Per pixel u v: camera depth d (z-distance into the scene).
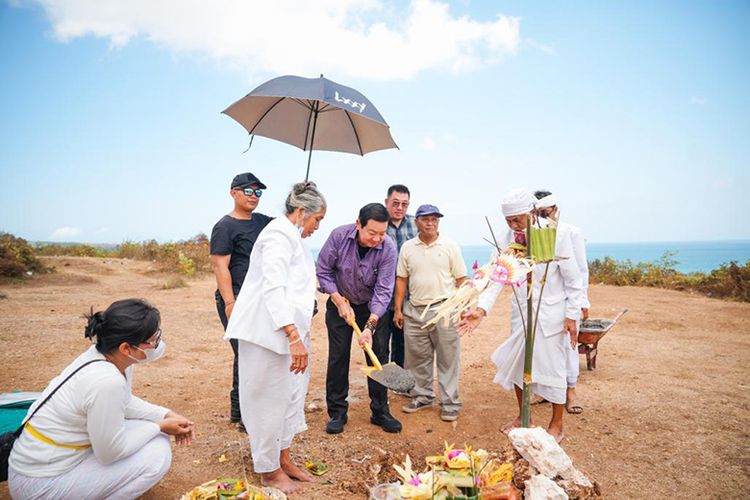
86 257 20.36
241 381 3.18
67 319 8.43
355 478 3.47
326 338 8.23
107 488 2.66
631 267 17.48
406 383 3.56
